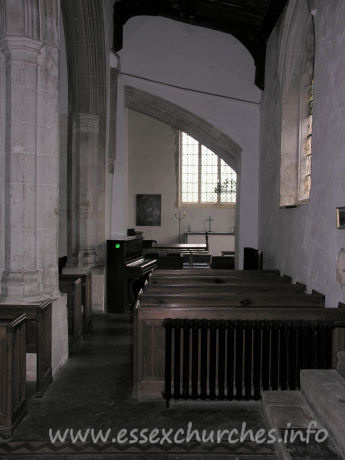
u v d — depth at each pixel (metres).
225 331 4.73
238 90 10.73
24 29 5.28
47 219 5.72
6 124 5.44
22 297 5.34
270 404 3.91
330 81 5.35
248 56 10.66
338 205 5.06
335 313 4.77
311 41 7.50
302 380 4.07
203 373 4.67
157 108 11.23
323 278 5.61
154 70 10.73
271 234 9.14
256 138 10.80
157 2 10.34
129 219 23.28
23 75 5.37
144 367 4.90
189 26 10.69
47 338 5.28
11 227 5.44
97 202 9.76
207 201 23.14
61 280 7.28
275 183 8.75
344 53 4.89
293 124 8.03
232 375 4.66
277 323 4.57
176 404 4.75
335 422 3.16
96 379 5.54
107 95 9.75
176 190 23.05
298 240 6.86
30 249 5.52
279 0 7.95
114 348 6.91
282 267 7.98
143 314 4.85
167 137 23.02
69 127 9.62
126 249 9.75
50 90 5.64
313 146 6.06
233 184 22.84
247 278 6.88
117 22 10.41
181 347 4.91
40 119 5.57
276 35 8.88
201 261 16.55
